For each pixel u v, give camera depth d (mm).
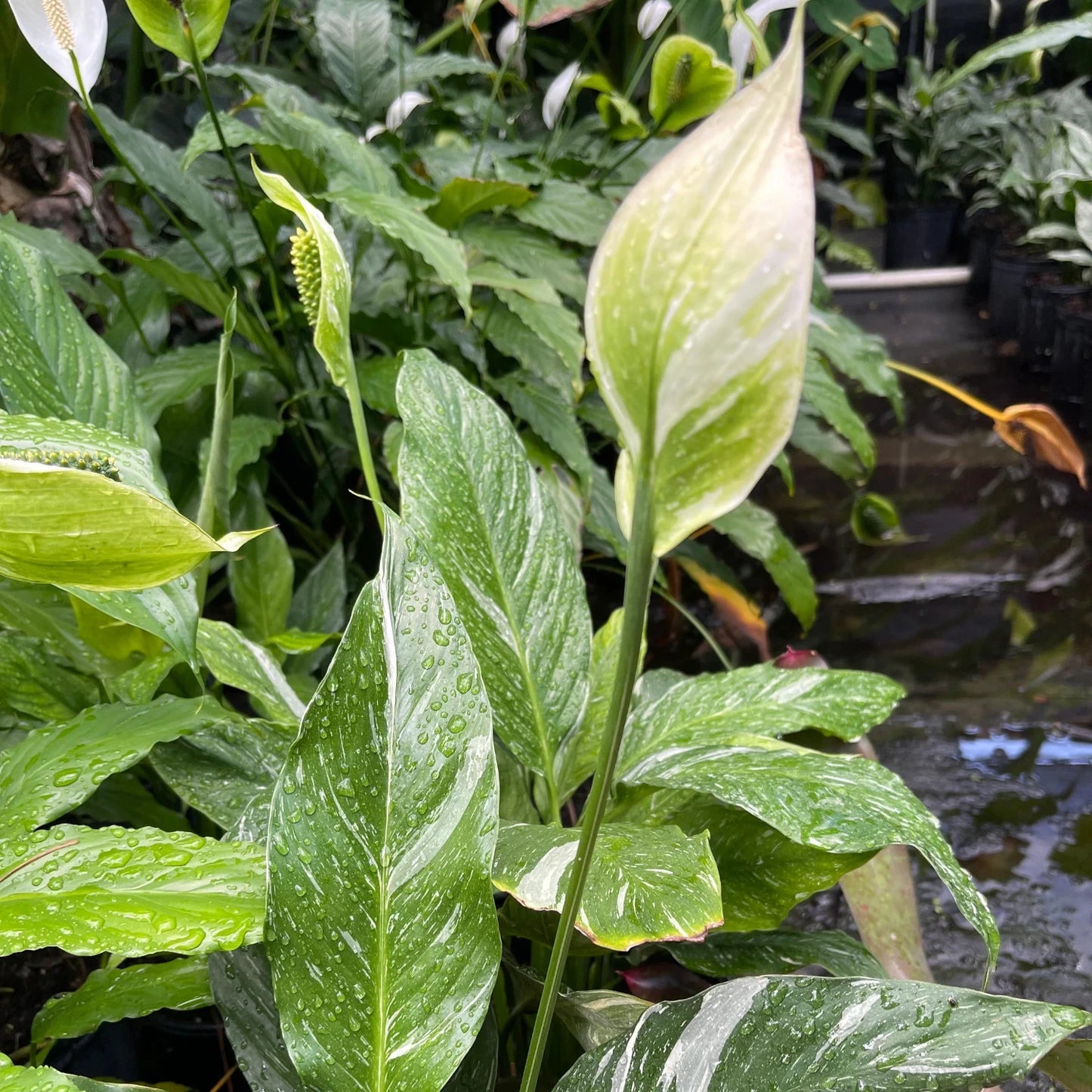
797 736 1015
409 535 540
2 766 636
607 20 3303
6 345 771
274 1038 599
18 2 838
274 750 800
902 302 4367
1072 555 2295
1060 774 1598
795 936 819
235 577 1182
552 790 737
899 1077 441
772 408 269
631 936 506
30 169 1425
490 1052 653
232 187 2025
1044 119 3828
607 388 293
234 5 2582
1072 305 2971
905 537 2434
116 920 467
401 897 501
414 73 2053
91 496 396
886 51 3582
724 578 1978
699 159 270
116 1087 542
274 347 1554
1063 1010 438
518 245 1740
